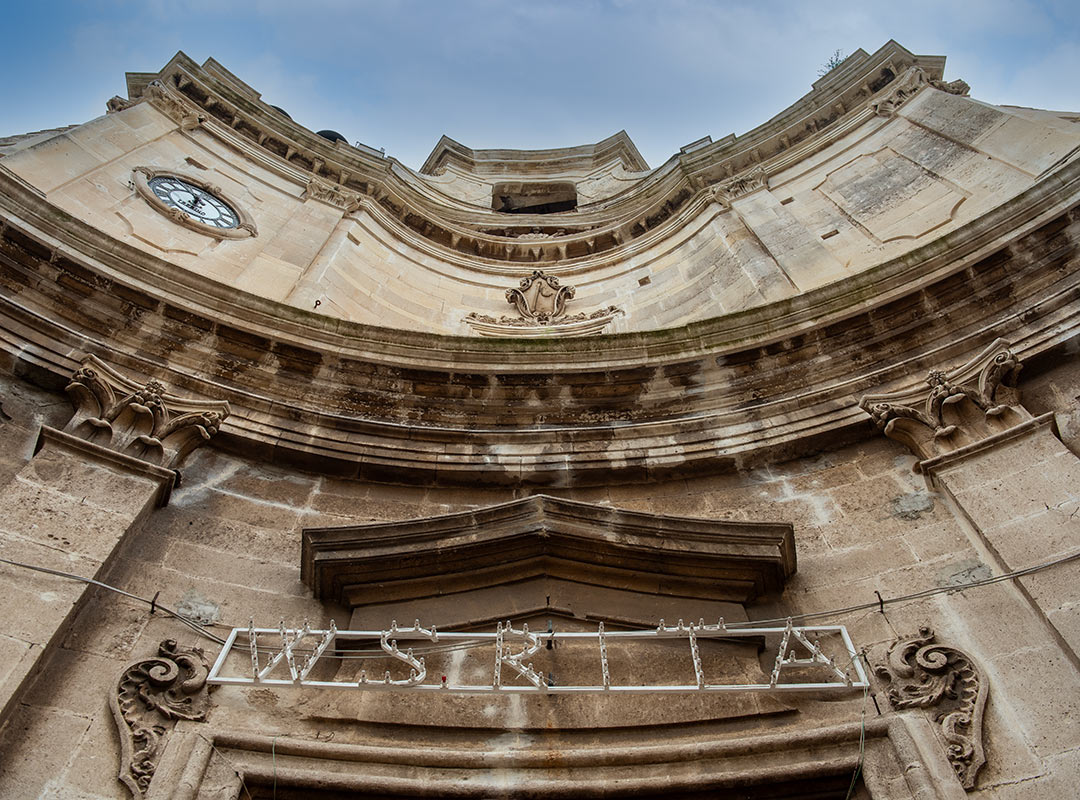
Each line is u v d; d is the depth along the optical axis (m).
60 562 6.55
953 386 8.55
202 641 6.79
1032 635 6.36
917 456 8.57
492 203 27.38
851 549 7.86
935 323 9.80
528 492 9.19
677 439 9.52
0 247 9.01
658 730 6.37
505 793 5.82
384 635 6.35
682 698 6.53
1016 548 6.85
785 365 10.13
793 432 9.23
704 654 6.86
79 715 5.90
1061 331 8.60
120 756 5.73
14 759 5.50
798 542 8.12
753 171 18.80
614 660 6.83
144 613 6.79
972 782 5.59
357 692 6.57
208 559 7.55
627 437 9.63
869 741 6.01
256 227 15.64
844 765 5.87
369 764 6.01
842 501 8.43
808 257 14.60
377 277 16.19
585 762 6.04
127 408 8.27
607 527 7.77
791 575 7.72
